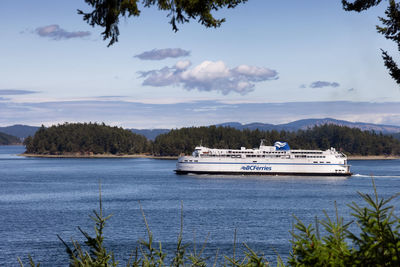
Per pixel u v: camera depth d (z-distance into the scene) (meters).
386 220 18.56
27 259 119.75
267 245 133.25
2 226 171.25
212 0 29.75
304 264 19.25
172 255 112.44
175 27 29.77
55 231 159.62
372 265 17.94
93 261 22.72
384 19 32.81
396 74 31.45
